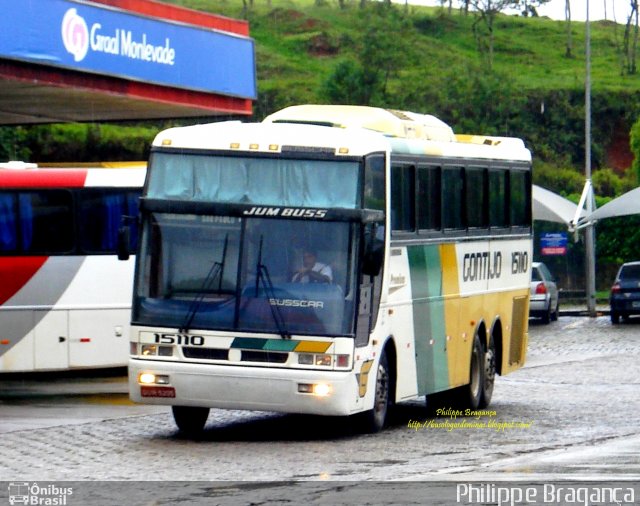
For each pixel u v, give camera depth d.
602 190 125.69
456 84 126.00
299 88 139.50
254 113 131.12
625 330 69.25
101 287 40.19
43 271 39.66
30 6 42.25
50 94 47.22
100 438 27.08
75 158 97.94
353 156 26.09
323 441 26.61
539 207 82.31
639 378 44.97
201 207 26.00
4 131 85.81
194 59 51.28
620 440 27.08
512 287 37.06
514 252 37.16
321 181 26.00
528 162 38.03
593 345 60.09
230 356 25.38
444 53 160.50
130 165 43.31
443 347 31.25
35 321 39.59
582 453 24.61
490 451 24.97
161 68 49.31
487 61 146.75
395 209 28.22
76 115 56.66
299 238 25.67
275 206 25.88
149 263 26.03
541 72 161.88
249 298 25.48
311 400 25.09
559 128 139.25
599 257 94.62
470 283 33.25
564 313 83.12
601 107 143.00
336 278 25.44
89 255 40.06
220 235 25.88
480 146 34.34
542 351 57.31
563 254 85.88
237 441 26.62
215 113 55.47
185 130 26.84
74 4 44.28
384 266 27.08
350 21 172.38
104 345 40.19
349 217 25.61
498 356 36.50
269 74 148.00
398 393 28.55
